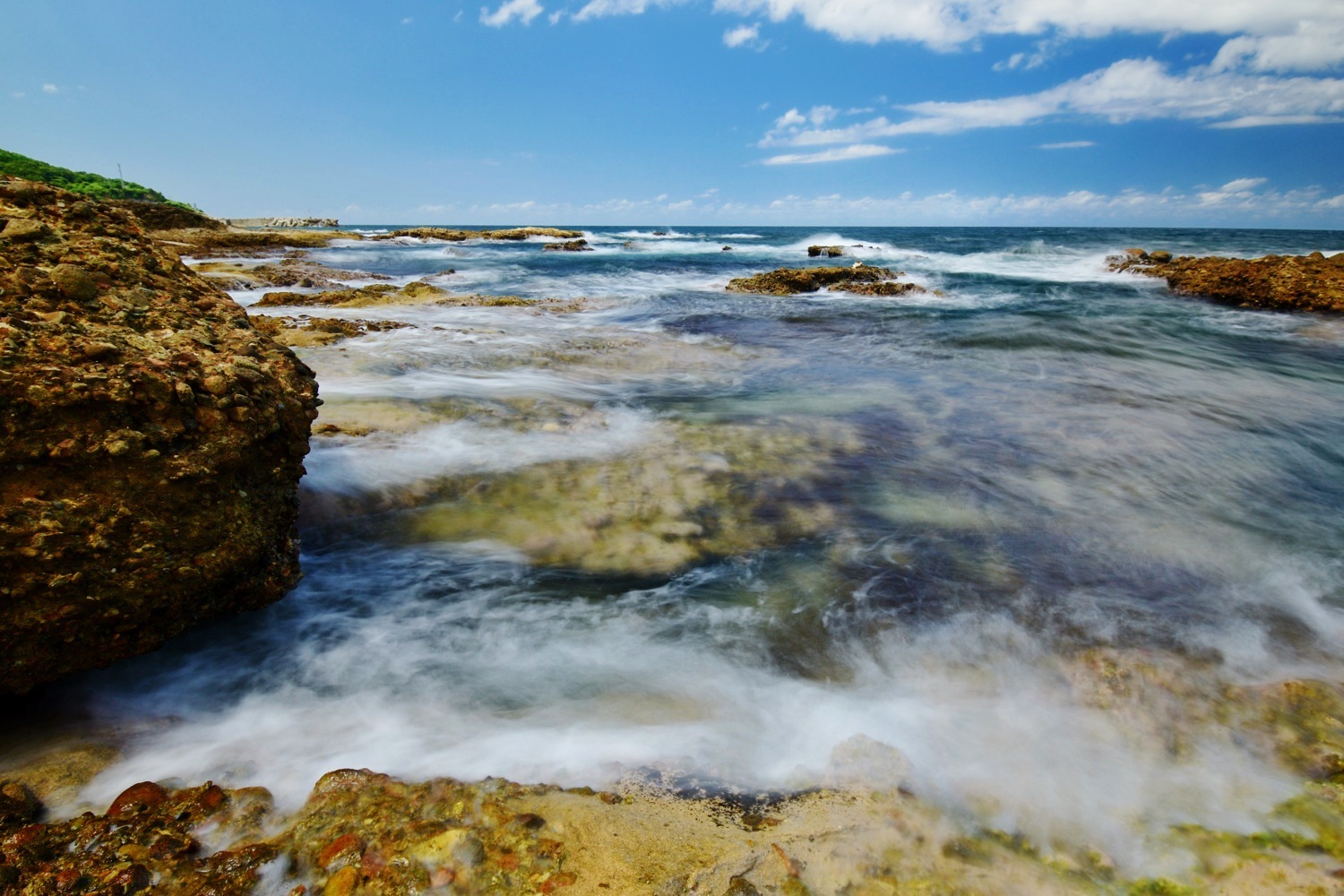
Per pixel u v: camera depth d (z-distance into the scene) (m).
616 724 2.94
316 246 39.69
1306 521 5.13
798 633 3.60
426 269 26.38
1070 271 24.86
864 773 2.60
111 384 2.75
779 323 13.75
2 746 2.66
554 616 3.70
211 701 3.02
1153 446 6.58
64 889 1.92
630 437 6.40
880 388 8.73
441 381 7.95
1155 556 4.52
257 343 3.84
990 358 10.72
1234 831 2.34
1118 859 2.21
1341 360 10.73
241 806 2.31
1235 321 13.95
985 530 4.82
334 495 4.73
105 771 2.56
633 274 24.69
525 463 5.57
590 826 2.27
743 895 2.01
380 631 3.55
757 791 2.54
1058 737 2.84
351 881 2.00
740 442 6.40
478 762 2.66
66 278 3.21
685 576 4.12
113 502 2.71
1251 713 2.95
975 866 2.16
